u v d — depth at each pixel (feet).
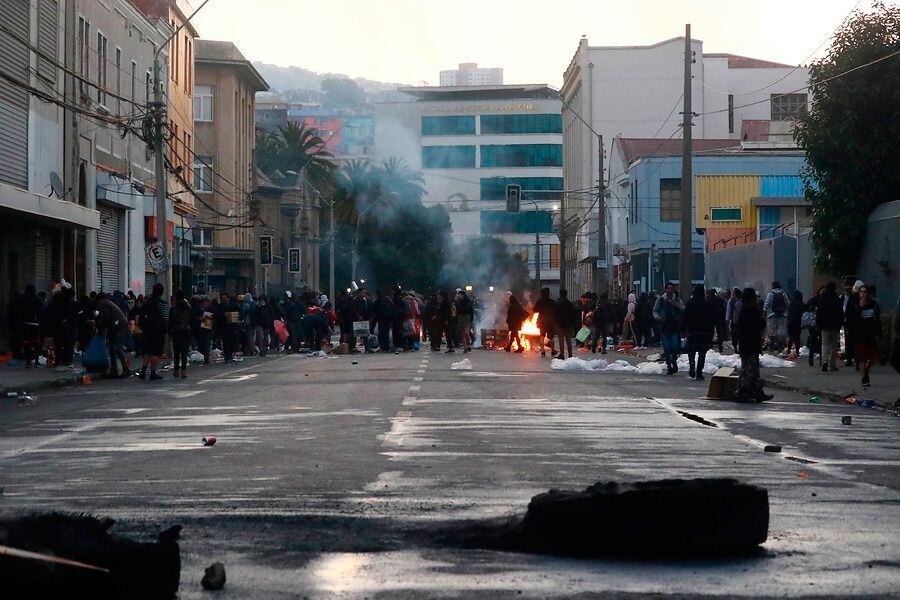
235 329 154.10
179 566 25.04
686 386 99.71
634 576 27.12
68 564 22.09
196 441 56.70
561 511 29.55
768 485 42.11
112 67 191.83
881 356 128.98
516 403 79.25
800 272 174.70
